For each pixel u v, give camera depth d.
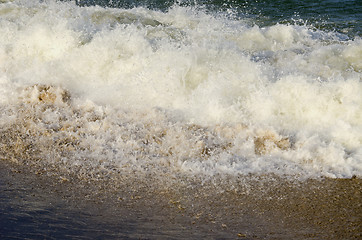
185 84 9.62
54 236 5.84
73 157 7.79
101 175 7.31
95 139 8.30
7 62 10.80
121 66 10.22
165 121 8.88
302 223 6.29
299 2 16.84
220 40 11.53
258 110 8.96
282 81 9.17
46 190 6.90
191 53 9.89
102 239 5.82
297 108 8.89
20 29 11.68
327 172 7.47
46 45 10.98
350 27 13.58
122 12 13.80
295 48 11.48
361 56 10.50
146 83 9.77
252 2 16.70
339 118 8.63
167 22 13.28
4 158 7.80
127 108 9.34
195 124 8.79
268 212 6.51
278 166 7.61
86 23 12.30
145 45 10.55
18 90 9.98
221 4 16.23
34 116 9.12
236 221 6.29
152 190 6.95
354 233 6.09
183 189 6.99
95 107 9.38
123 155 7.83
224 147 8.10
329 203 6.73
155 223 6.19
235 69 9.69
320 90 8.90
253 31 12.16
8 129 8.71
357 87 8.85
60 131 8.59
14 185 7.00
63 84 10.14
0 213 6.27
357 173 7.45
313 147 8.01
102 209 6.47
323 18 14.75
